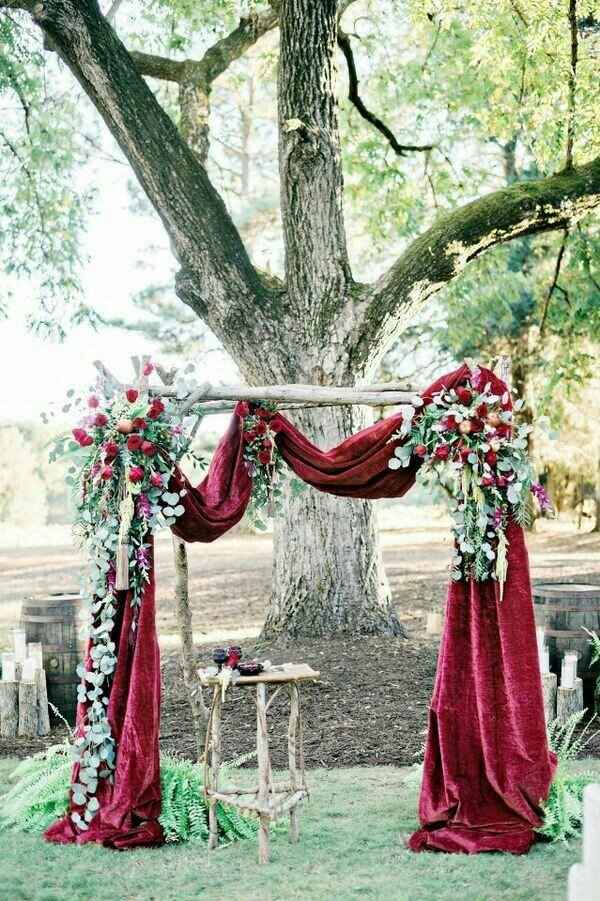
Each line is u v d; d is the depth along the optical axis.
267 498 6.15
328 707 8.38
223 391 5.88
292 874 4.95
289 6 10.07
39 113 13.17
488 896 4.59
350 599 10.41
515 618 5.51
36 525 33.41
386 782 6.59
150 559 5.67
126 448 5.58
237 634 12.45
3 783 6.62
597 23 12.49
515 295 16.86
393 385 6.18
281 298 10.31
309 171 10.13
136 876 4.93
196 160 9.94
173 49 13.00
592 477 27.34
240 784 6.38
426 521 34.94
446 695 5.56
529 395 22.48
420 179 15.13
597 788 2.48
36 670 8.27
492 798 5.42
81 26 9.31
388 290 10.09
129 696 5.53
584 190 10.33
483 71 12.90
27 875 4.95
